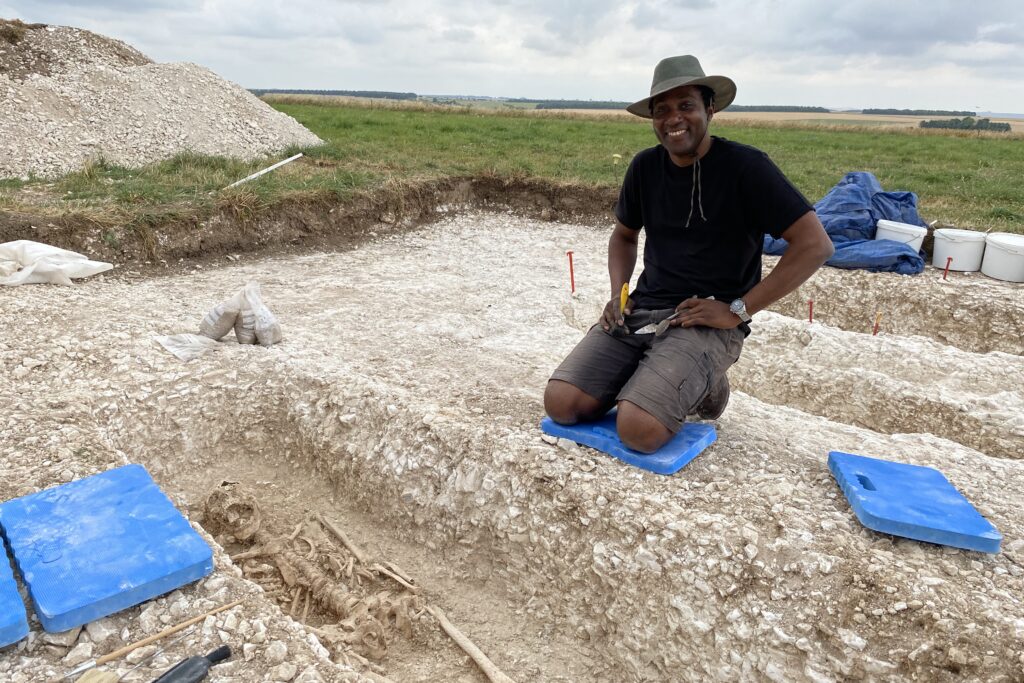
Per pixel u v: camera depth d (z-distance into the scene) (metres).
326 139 13.88
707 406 3.93
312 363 4.78
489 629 3.34
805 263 3.14
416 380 4.67
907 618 2.70
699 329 3.42
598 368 3.64
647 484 3.38
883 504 3.06
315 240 8.71
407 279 7.28
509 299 6.71
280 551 3.67
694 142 3.12
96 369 4.69
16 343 4.94
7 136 9.47
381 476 3.99
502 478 3.60
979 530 2.94
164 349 4.93
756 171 3.11
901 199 8.59
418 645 3.25
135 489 3.15
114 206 7.71
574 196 10.56
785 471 3.58
